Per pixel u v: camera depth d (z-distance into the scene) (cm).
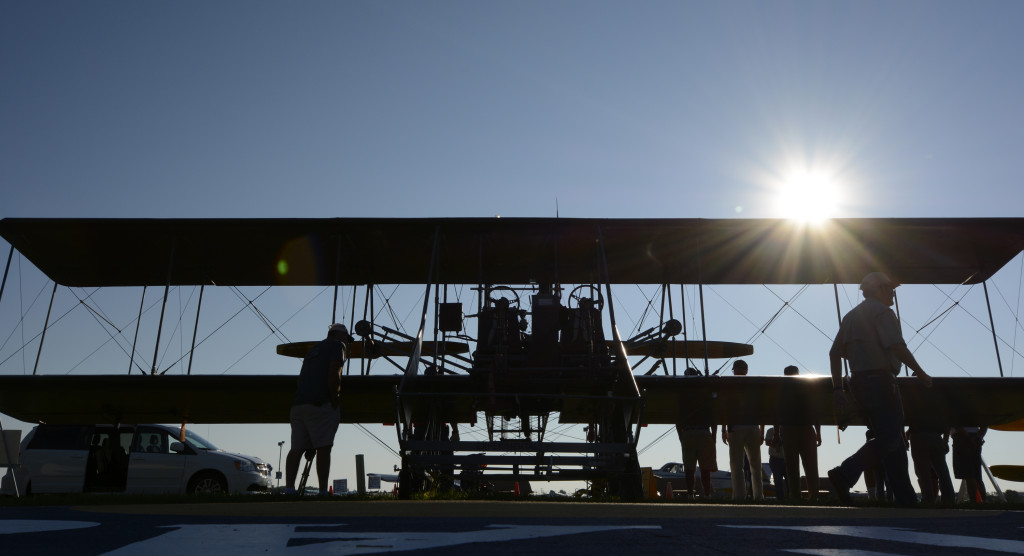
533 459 801
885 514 391
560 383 977
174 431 1268
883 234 1174
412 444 793
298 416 682
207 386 1059
